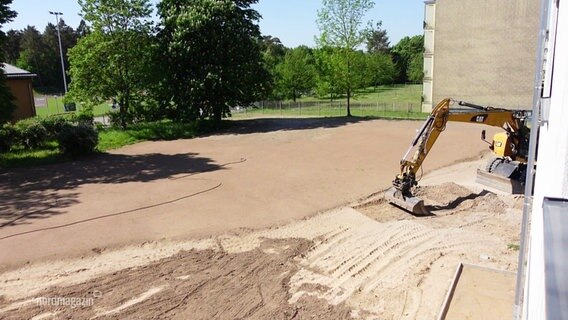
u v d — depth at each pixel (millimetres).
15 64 88688
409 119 28297
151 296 6949
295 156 17828
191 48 26422
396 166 15570
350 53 31078
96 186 13742
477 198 11578
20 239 9367
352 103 44812
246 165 16438
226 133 25359
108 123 30094
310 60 56031
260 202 11766
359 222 10148
